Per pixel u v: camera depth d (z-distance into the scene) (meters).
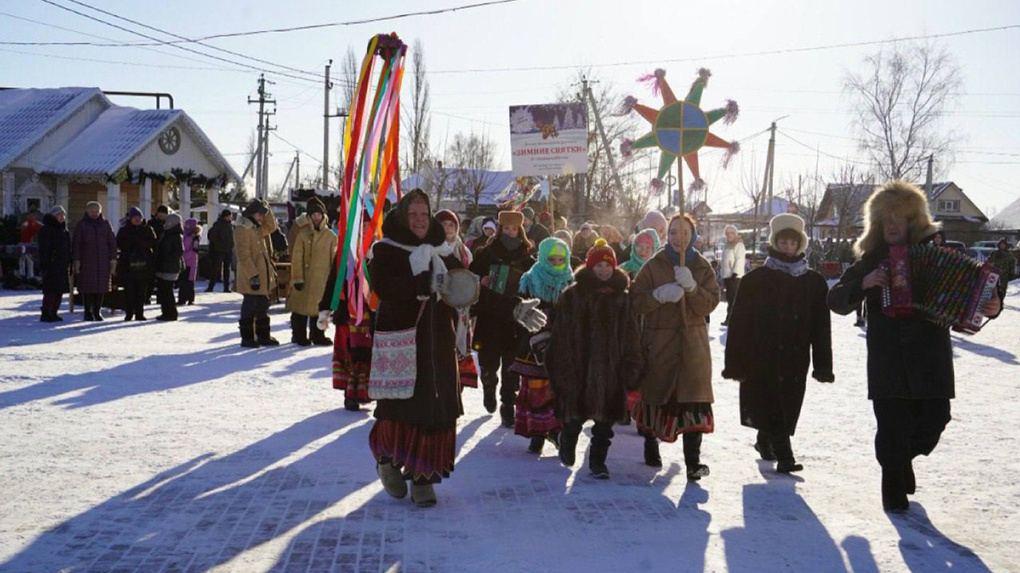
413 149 43.53
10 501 5.63
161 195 37.06
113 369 10.66
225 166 37.41
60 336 13.73
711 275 6.74
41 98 34.62
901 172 48.56
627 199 40.19
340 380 8.83
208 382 10.00
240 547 4.91
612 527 5.38
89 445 7.05
